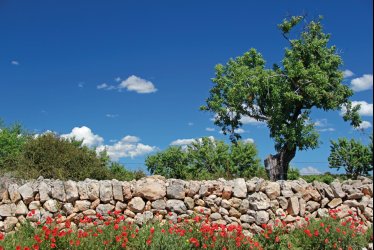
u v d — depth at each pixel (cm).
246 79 2184
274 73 2175
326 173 2028
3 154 1653
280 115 2117
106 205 1116
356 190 1209
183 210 1134
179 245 909
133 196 1135
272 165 2120
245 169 2075
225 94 2303
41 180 1214
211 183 1171
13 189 1095
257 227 1137
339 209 1184
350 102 2180
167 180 1188
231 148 2116
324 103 2148
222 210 1148
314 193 1199
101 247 891
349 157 2028
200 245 927
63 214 1095
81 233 911
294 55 2164
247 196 1174
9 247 880
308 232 998
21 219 1075
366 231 1113
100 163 1562
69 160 1457
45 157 1438
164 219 1130
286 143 2105
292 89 2164
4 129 1853
